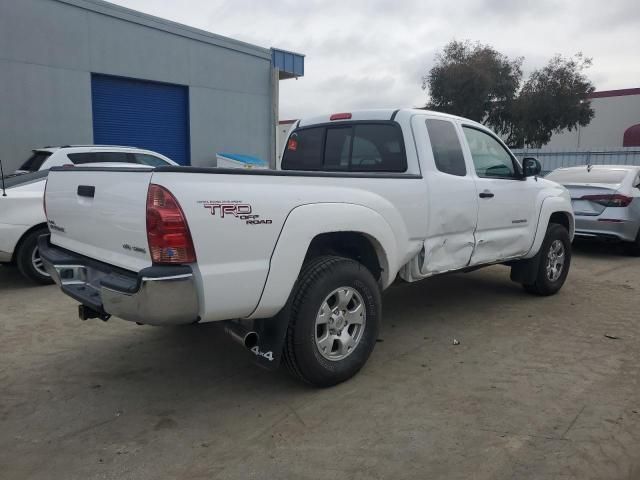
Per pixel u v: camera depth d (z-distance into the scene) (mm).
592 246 10469
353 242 4082
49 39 12914
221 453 3027
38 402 3635
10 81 12406
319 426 3316
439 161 4715
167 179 2955
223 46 16859
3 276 7195
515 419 3389
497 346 4691
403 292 6523
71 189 3779
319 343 3689
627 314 5656
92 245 3617
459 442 3123
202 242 3021
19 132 12672
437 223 4562
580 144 42781
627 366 4250
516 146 33969
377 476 2805
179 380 3996
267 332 3537
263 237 3264
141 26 14680
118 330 5066
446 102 32781
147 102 15344
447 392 3777
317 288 3570
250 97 18016
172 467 2893
